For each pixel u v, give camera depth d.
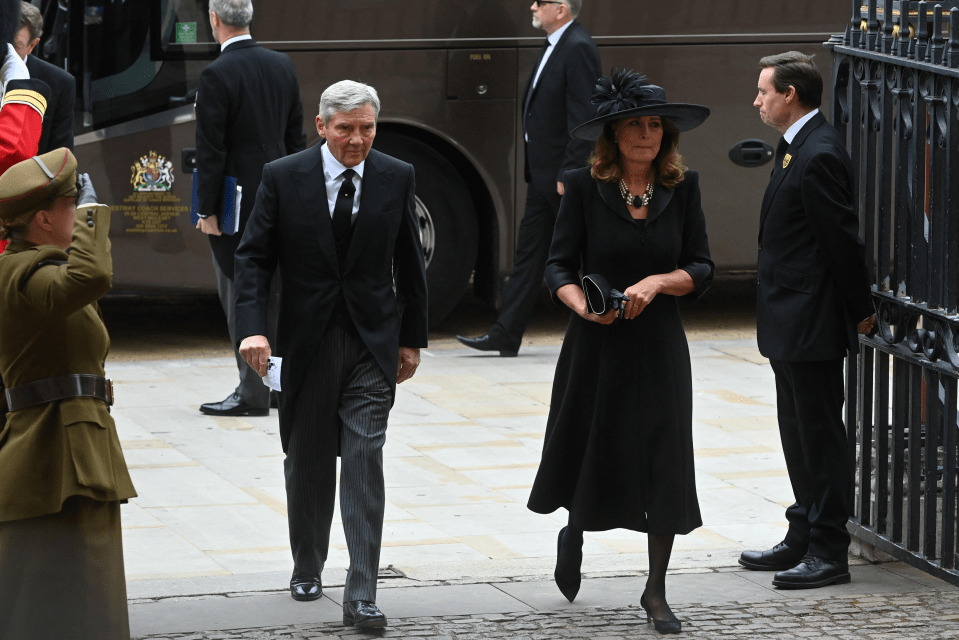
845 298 20.17
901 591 20.31
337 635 18.16
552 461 19.52
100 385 15.29
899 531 21.09
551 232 37.38
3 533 15.15
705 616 19.08
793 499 25.56
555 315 45.66
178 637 17.98
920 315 20.48
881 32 21.20
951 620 18.88
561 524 24.03
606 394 18.97
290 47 38.78
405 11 39.28
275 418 31.06
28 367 15.01
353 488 18.80
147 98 37.97
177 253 38.50
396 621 18.75
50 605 15.02
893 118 21.06
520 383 34.84
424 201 40.47
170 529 23.28
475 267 42.31
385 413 19.30
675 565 21.66
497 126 40.16
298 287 19.16
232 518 23.94
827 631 18.42
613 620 18.94
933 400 20.16
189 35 37.91
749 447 29.08
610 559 21.97
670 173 19.14
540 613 19.22
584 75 35.81
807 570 20.47
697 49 40.94
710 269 19.33
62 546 15.08
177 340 40.41
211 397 32.88
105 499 15.10
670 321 19.14
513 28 39.88
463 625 18.64
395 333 19.44
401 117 39.62
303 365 19.12
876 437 21.50
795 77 20.38
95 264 14.45
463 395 33.44
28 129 19.52
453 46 39.66
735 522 24.20
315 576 19.81
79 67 37.75
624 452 18.95
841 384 20.73
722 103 41.25
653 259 19.12
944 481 19.80
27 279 14.73
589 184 19.34
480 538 23.14
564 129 36.34
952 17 18.89
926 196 22.53
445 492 25.75
